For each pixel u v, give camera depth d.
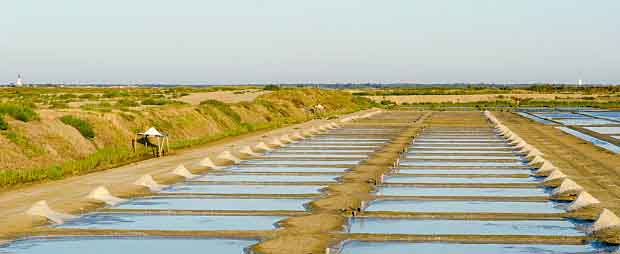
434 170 26.28
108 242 14.61
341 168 27.31
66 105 47.62
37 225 15.93
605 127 50.47
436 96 117.12
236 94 93.81
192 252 13.84
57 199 18.94
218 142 39.41
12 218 16.27
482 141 39.50
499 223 16.30
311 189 21.81
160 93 96.06
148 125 38.50
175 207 18.55
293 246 13.98
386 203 19.00
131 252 13.84
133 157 30.89
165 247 14.22
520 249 13.79
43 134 28.67
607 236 14.53
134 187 21.20
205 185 22.69
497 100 107.94
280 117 64.50
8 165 24.75
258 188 22.03
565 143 36.62
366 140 40.56
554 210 17.94
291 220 16.48
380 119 63.31
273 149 35.19
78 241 14.68
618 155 30.27
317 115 70.62
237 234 15.13
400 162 28.98
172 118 42.28
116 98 72.12
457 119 62.72
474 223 16.36
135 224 16.36
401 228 15.79
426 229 15.68
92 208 18.14
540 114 70.69
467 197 19.83
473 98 112.62
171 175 24.09
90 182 22.39
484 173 25.33
